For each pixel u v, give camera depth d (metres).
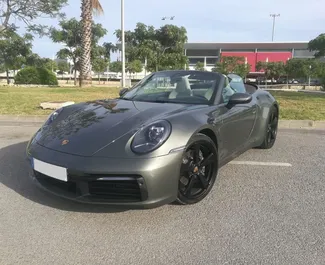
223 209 2.91
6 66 32.00
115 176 2.45
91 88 17.00
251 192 3.31
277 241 2.39
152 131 2.62
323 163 4.32
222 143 3.32
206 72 3.97
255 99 4.29
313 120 7.00
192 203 2.95
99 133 2.72
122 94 4.16
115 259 2.17
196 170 2.92
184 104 3.36
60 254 2.21
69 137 2.77
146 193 2.49
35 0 18.19
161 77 4.03
